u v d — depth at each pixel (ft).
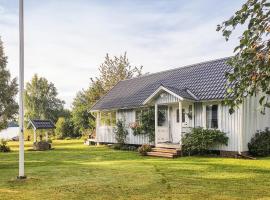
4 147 96.17
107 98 110.52
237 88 18.66
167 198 32.32
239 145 65.05
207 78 77.15
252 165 53.88
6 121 122.62
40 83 261.65
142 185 38.32
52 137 181.16
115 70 158.61
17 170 50.98
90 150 91.35
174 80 88.02
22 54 41.06
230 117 66.80
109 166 54.80
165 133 81.15
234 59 18.28
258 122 68.28
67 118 194.90
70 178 42.91
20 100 41.01
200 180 41.24
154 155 71.67
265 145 65.51
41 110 258.16
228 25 18.13
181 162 59.36
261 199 31.68
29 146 121.49
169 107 81.97
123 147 91.71
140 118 88.02
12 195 33.73
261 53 16.74
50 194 34.19
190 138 68.69
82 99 176.76
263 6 16.80
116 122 98.94
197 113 73.72
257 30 16.92
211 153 70.49
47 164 59.62
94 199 32.19
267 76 17.01
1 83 120.67
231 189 36.04
